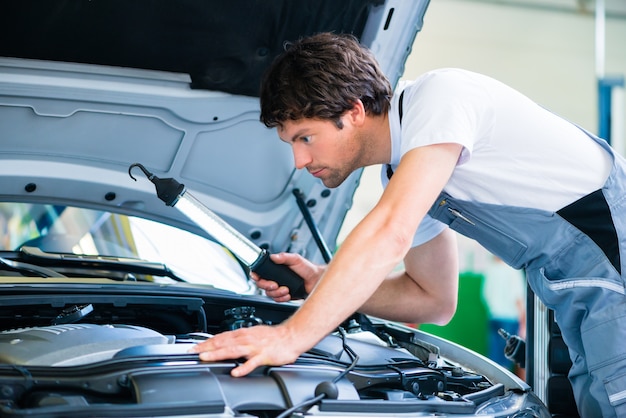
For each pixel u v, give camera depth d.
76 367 1.47
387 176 2.09
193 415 1.39
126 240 2.72
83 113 2.44
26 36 2.24
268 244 2.88
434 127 1.69
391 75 2.70
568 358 2.28
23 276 2.32
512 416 1.78
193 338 1.91
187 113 2.54
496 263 6.27
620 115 7.47
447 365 2.20
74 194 2.56
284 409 1.51
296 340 1.59
